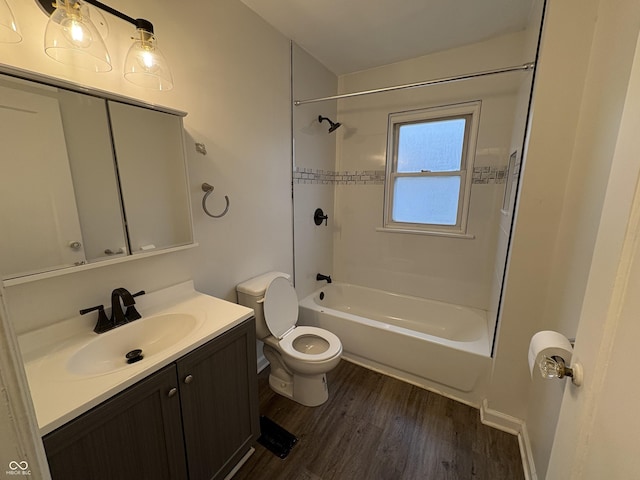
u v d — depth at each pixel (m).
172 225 1.36
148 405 0.91
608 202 0.54
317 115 2.47
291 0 1.62
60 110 0.98
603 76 1.01
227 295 1.80
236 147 1.74
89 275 1.13
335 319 2.21
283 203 2.21
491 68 2.05
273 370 1.96
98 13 1.05
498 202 2.17
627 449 0.40
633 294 0.43
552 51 1.21
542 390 1.29
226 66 1.61
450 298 2.52
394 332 1.97
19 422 0.36
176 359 0.98
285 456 1.44
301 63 2.19
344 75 2.66
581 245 1.03
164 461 0.98
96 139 1.08
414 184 2.55
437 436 1.55
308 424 1.63
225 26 1.58
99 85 1.09
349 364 2.20
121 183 1.16
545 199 1.31
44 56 0.94
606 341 0.49
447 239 2.44
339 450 1.47
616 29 0.94
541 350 0.76
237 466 1.38
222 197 1.69
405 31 1.92
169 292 1.42
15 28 0.82
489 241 2.26
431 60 2.26
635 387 0.40
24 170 0.91
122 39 1.14
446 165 2.39
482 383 1.72
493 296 2.08
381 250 2.78
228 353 1.21
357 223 2.86
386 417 1.69
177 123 1.33
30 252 0.94
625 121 0.51
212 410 1.16
